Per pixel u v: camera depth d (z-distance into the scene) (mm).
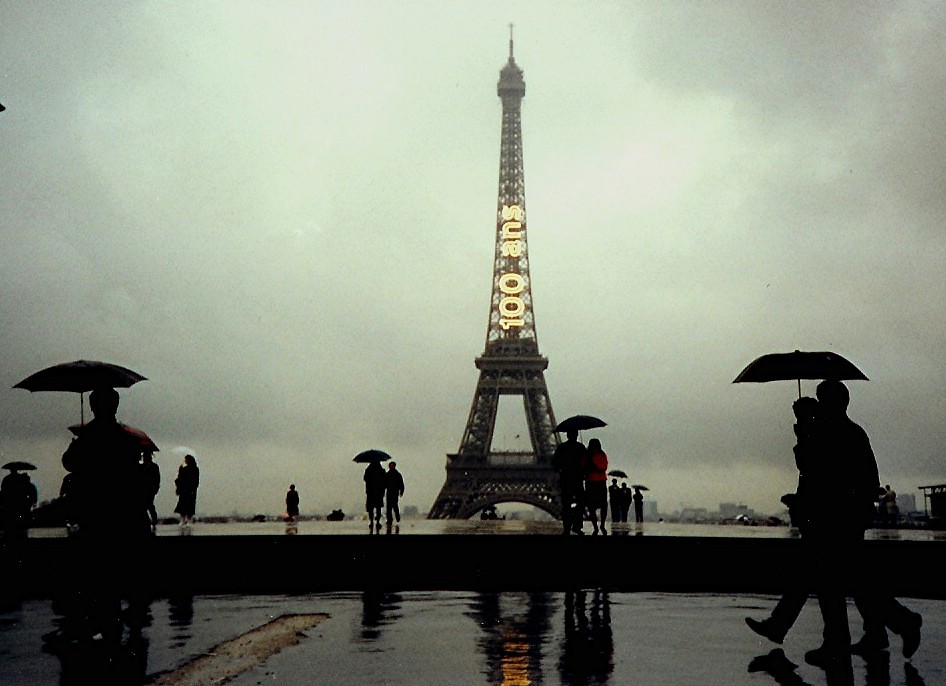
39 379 30422
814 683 16406
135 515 21797
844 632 18938
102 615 21109
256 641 20938
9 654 19656
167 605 29078
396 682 16219
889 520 82938
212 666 17766
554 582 37438
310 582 37594
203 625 24016
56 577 36031
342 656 18953
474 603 29250
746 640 21391
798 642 21469
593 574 38250
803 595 20234
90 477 21484
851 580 19453
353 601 30062
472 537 39625
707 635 22141
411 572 38375
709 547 38156
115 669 17562
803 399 21938
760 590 34281
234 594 32812
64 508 22359
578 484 43688
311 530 58719
